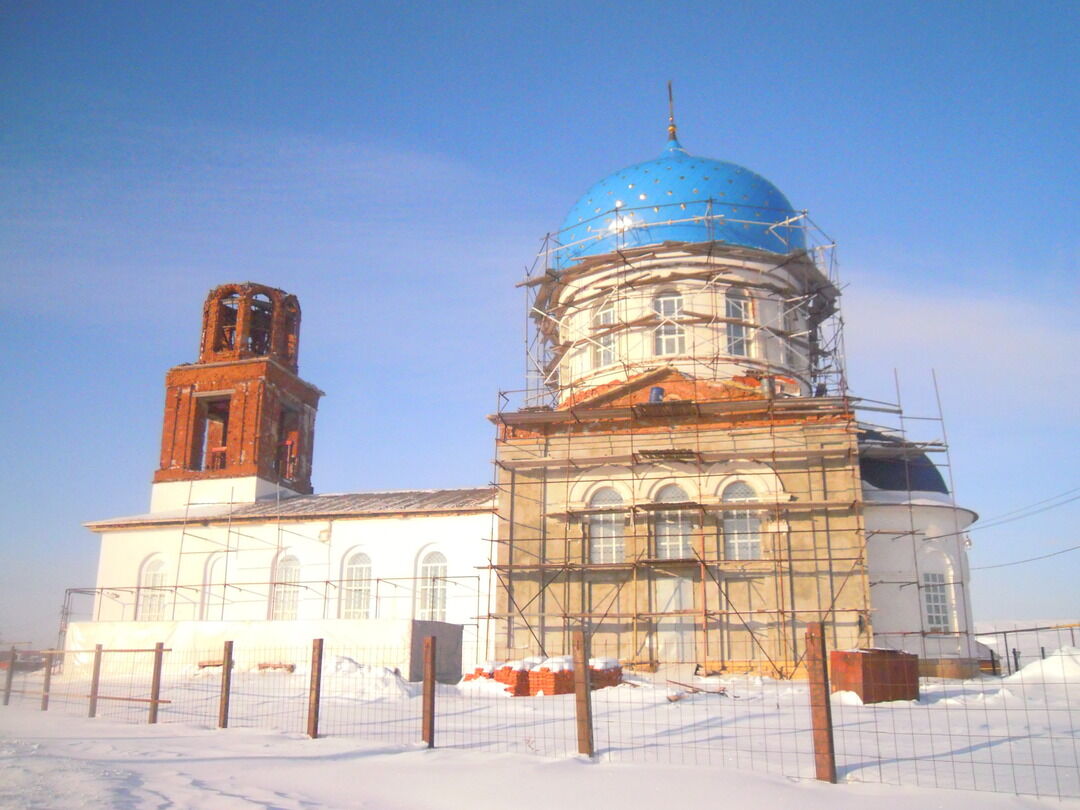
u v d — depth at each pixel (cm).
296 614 4594
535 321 4853
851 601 3531
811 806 1154
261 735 1869
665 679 3288
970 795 1218
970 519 4003
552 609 3762
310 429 5762
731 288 4381
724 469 3781
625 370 4219
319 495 5306
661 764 1444
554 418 3919
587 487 3884
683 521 3775
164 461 5362
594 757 1524
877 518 3816
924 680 3177
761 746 1697
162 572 4875
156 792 1219
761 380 4144
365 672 2956
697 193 4509
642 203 4531
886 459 4072
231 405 5353
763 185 4631
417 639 3675
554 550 3831
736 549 3709
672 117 5128
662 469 3838
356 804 1204
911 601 3716
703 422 3847
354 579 4588
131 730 1988
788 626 3550
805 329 4628
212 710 2516
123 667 4075
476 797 1239
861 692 2475
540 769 1399
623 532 3819
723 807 1159
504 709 2359
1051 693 2689
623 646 3675
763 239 4456
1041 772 1427
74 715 2402
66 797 1141
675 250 4341
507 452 3988
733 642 3578
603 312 4503
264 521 4769
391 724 2083
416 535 4550
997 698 2527
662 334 4359
